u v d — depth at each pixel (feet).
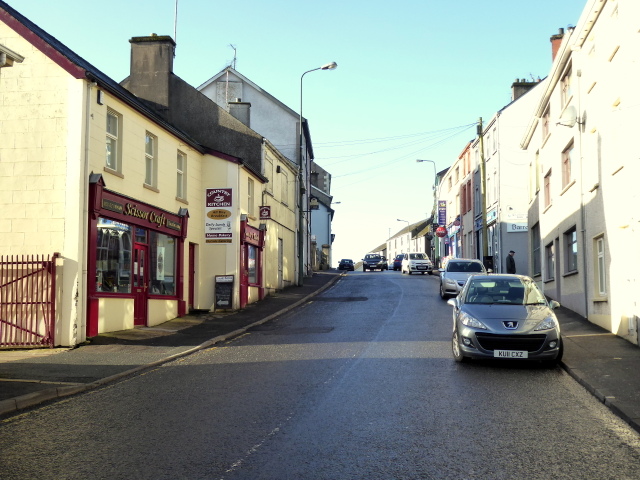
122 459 19.34
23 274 46.52
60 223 46.68
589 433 22.21
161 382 33.12
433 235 211.82
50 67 47.73
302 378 32.96
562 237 68.39
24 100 47.73
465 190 156.25
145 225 57.98
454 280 83.97
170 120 87.97
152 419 24.64
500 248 118.52
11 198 47.19
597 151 52.49
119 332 52.54
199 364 39.09
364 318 63.93
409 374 33.81
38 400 28.55
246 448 20.30
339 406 26.27
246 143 89.76
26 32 47.88
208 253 74.08
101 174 48.52
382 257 218.59
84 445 21.01
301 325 60.13
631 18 42.86
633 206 42.80
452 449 20.12
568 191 65.00
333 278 137.18
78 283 46.34
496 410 25.63
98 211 48.44
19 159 47.42
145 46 85.51
